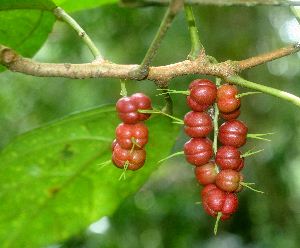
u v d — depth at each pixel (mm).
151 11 694
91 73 270
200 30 699
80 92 784
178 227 753
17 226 322
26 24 308
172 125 321
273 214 709
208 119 284
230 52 699
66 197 324
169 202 782
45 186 317
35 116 818
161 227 757
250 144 708
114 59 742
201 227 766
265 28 681
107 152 316
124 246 700
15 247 325
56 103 801
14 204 316
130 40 731
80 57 751
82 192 325
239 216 759
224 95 281
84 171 318
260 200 717
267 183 699
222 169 287
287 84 707
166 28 244
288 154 680
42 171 312
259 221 743
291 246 697
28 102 811
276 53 284
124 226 723
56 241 331
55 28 734
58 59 741
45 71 265
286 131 689
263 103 702
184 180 842
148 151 331
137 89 764
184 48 715
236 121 286
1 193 311
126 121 281
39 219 324
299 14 295
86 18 704
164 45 711
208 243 745
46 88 800
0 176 306
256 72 697
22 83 807
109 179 326
